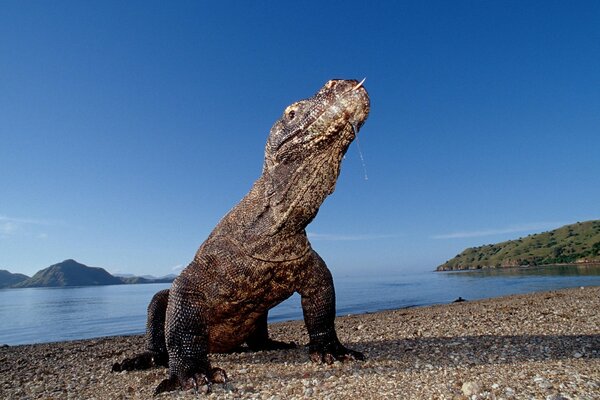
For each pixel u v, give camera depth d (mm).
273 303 1079
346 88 832
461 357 1046
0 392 1114
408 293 8031
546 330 1381
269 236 973
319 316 1105
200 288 1006
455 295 6590
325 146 867
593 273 11086
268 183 959
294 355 1269
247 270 994
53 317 5855
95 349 1981
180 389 938
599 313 1689
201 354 971
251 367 1118
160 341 1266
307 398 782
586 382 753
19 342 3504
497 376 829
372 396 762
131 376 1172
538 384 757
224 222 1060
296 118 887
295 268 1026
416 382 830
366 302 6141
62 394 1033
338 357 1088
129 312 6438
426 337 1436
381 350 1241
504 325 1529
